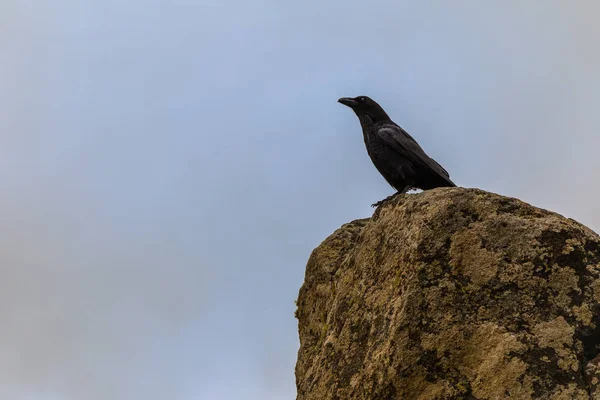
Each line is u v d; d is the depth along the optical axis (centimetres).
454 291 1171
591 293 1133
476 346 1129
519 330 1121
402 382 1138
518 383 1073
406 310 1170
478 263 1181
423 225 1228
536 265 1160
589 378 1060
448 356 1136
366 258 1405
